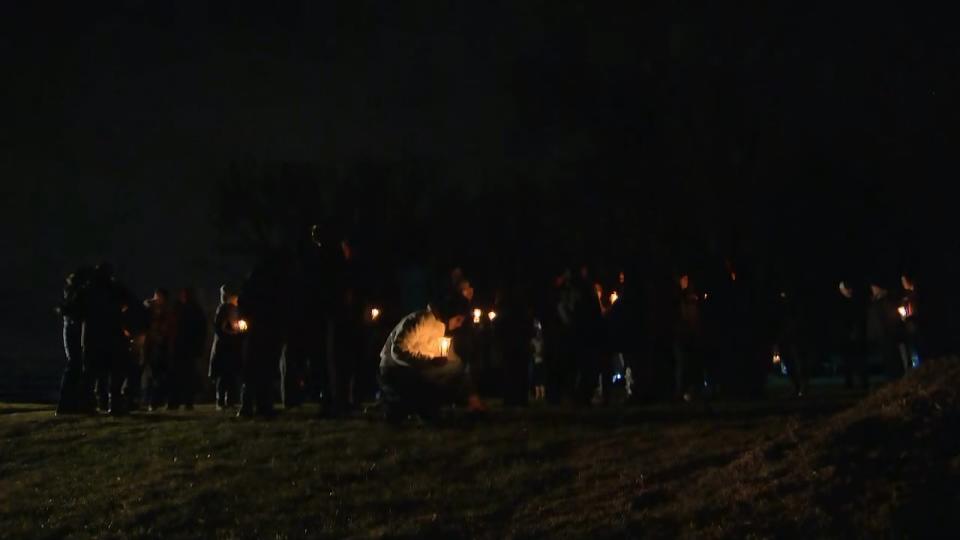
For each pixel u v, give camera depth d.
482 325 17.98
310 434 13.08
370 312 15.41
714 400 15.92
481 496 10.44
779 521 8.14
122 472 12.42
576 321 15.74
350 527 10.08
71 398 16.62
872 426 9.05
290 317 14.70
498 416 13.46
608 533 8.73
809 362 18.58
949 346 15.73
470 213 39.09
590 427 12.41
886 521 7.73
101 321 16.17
